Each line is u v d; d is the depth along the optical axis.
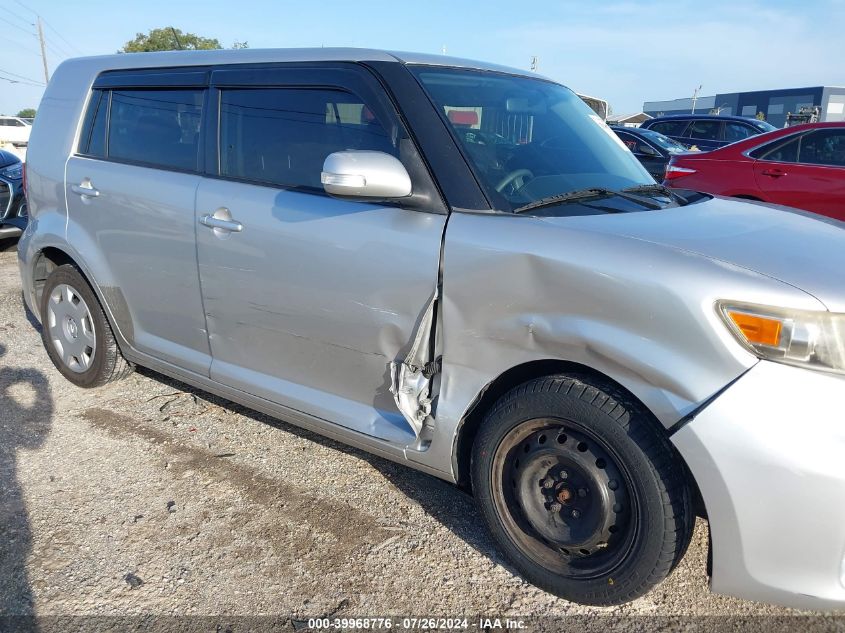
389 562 2.61
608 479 2.18
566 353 2.18
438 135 2.53
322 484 3.14
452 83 2.82
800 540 1.86
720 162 7.57
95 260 3.66
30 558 2.61
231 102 3.11
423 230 2.44
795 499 1.84
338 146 2.74
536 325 2.21
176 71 3.38
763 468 1.85
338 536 2.76
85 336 3.99
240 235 2.93
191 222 3.12
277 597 2.42
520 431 2.34
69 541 2.71
